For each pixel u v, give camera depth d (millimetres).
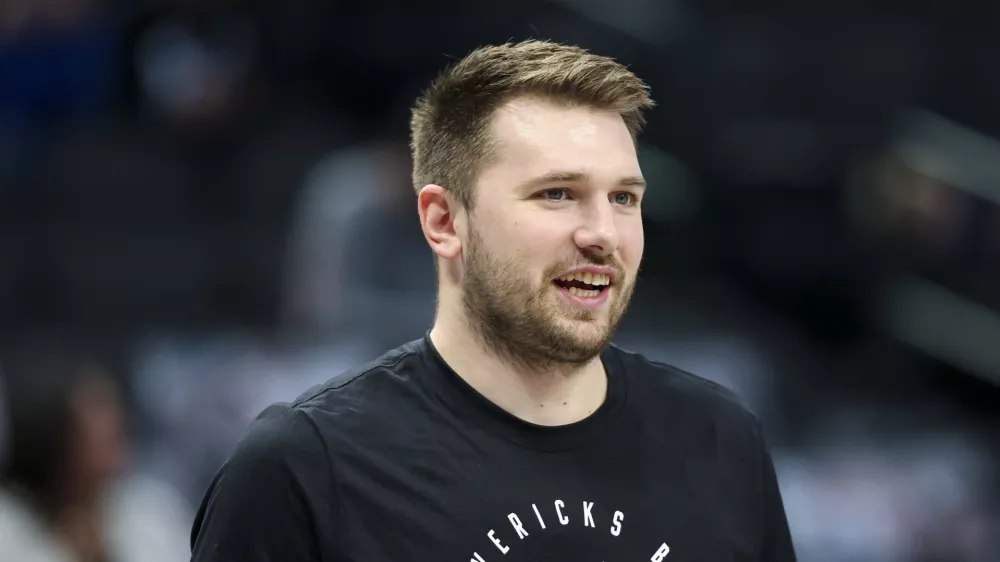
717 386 7086
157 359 16938
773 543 6879
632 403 6668
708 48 23047
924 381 19906
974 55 23281
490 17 23422
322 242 17344
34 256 20219
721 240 21266
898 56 23266
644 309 19531
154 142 21891
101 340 18453
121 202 21203
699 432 6746
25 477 8797
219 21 22359
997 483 16922
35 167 21141
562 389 6457
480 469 6219
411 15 23594
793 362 19469
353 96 23203
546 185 6094
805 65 23203
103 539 9016
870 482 15961
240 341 17844
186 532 11141
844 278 20859
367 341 16609
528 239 6102
